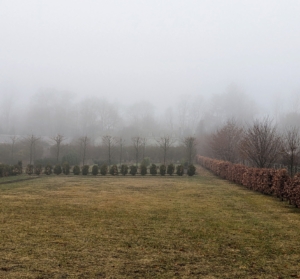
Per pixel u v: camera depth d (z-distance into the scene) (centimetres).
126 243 564
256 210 895
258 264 471
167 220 753
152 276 418
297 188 915
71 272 427
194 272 436
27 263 458
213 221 749
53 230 646
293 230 671
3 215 777
